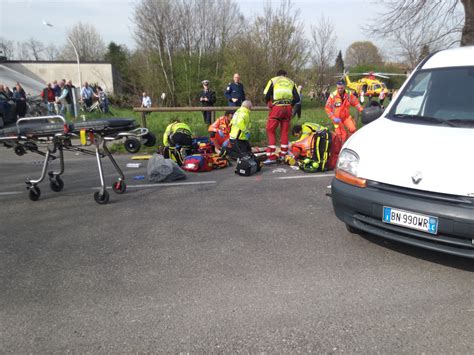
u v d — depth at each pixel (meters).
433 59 4.63
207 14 34.78
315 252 3.69
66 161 8.38
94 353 2.39
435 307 2.79
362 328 2.57
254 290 3.05
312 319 2.67
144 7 34.00
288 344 2.43
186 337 2.52
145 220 4.66
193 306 2.85
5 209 5.16
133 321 2.69
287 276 3.25
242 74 30.12
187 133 7.91
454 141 3.29
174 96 34.91
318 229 4.27
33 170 7.54
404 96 4.36
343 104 8.83
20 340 2.52
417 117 3.94
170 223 4.54
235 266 3.45
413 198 3.07
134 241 4.04
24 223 4.63
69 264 3.55
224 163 7.66
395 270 3.32
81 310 2.83
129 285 3.16
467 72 4.21
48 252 3.82
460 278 3.18
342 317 2.69
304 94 32.72
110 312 2.80
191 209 5.05
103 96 21.12
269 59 30.03
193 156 7.39
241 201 5.38
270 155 7.95
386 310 2.76
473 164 2.97
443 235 2.97
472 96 3.94
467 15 10.79
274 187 6.11
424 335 2.49
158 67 34.78
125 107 33.69
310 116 16.88
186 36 34.97
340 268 3.38
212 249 3.81
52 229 4.42
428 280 3.16
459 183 2.91
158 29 34.12
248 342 2.46
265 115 14.16
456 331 2.53
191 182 6.50
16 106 15.96
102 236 4.19
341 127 8.98
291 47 29.88
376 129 3.88
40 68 39.31
